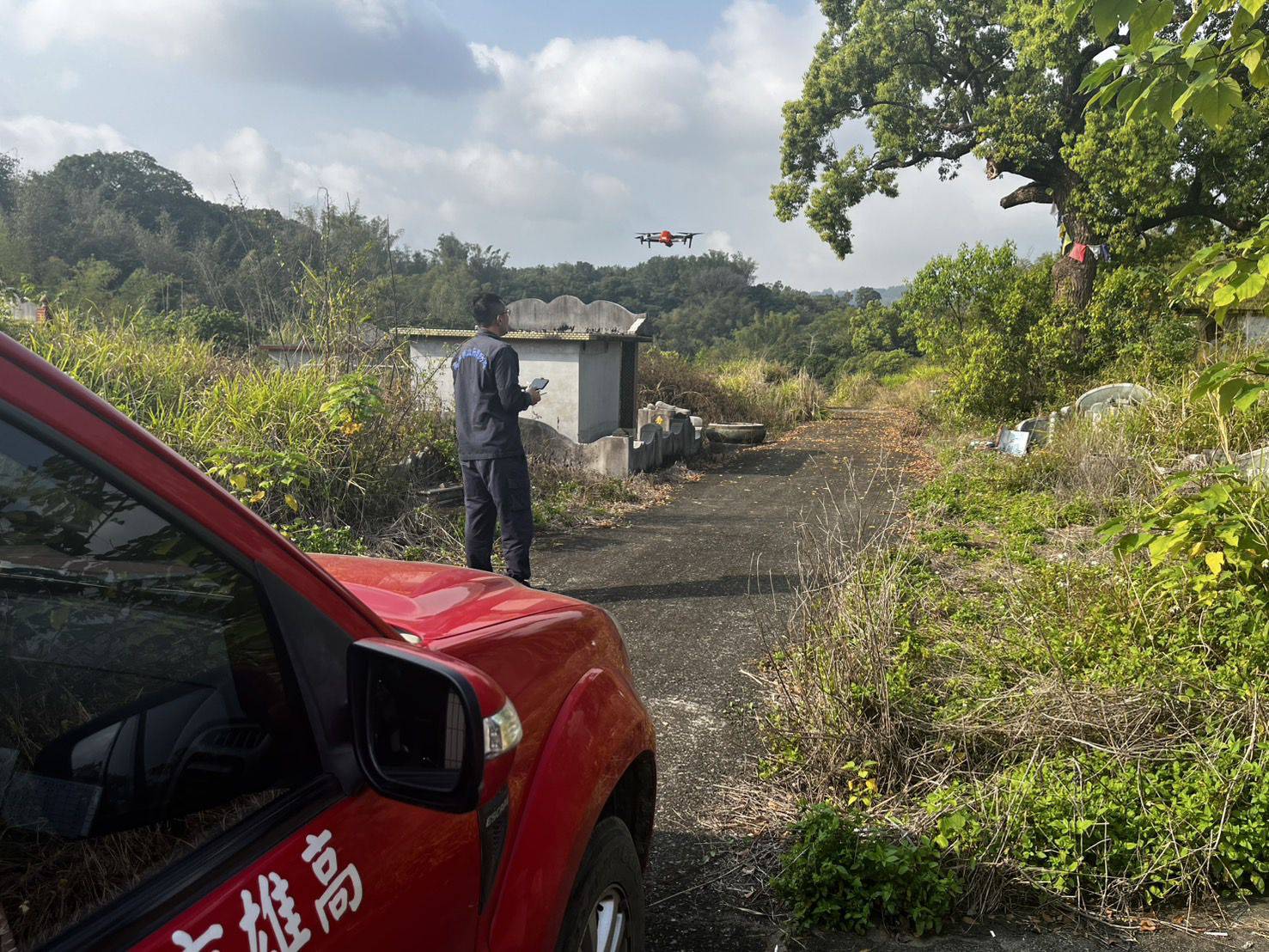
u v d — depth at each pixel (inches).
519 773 70.8
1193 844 129.0
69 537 42.4
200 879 44.3
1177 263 804.6
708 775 162.7
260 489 286.8
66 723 42.3
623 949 88.1
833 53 916.6
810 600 197.2
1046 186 854.5
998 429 665.6
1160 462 365.7
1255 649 174.7
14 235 1822.1
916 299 739.4
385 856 54.7
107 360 318.3
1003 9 822.5
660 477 510.6
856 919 119.7
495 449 251.4
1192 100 130.0
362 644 53.6
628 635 237.9
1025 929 121.3
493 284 3841.0
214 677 48.9
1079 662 181.5
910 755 153.8
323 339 365.1
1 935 36.3
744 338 4183.1
